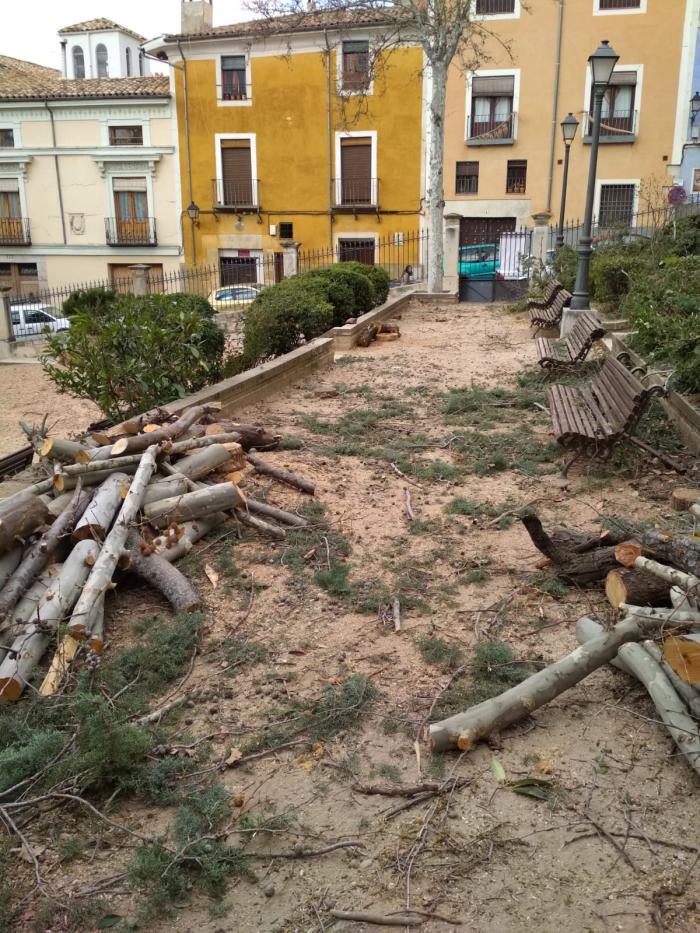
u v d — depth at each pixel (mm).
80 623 3523
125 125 34250
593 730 3039
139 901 2348
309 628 3875
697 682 2727
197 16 33562
